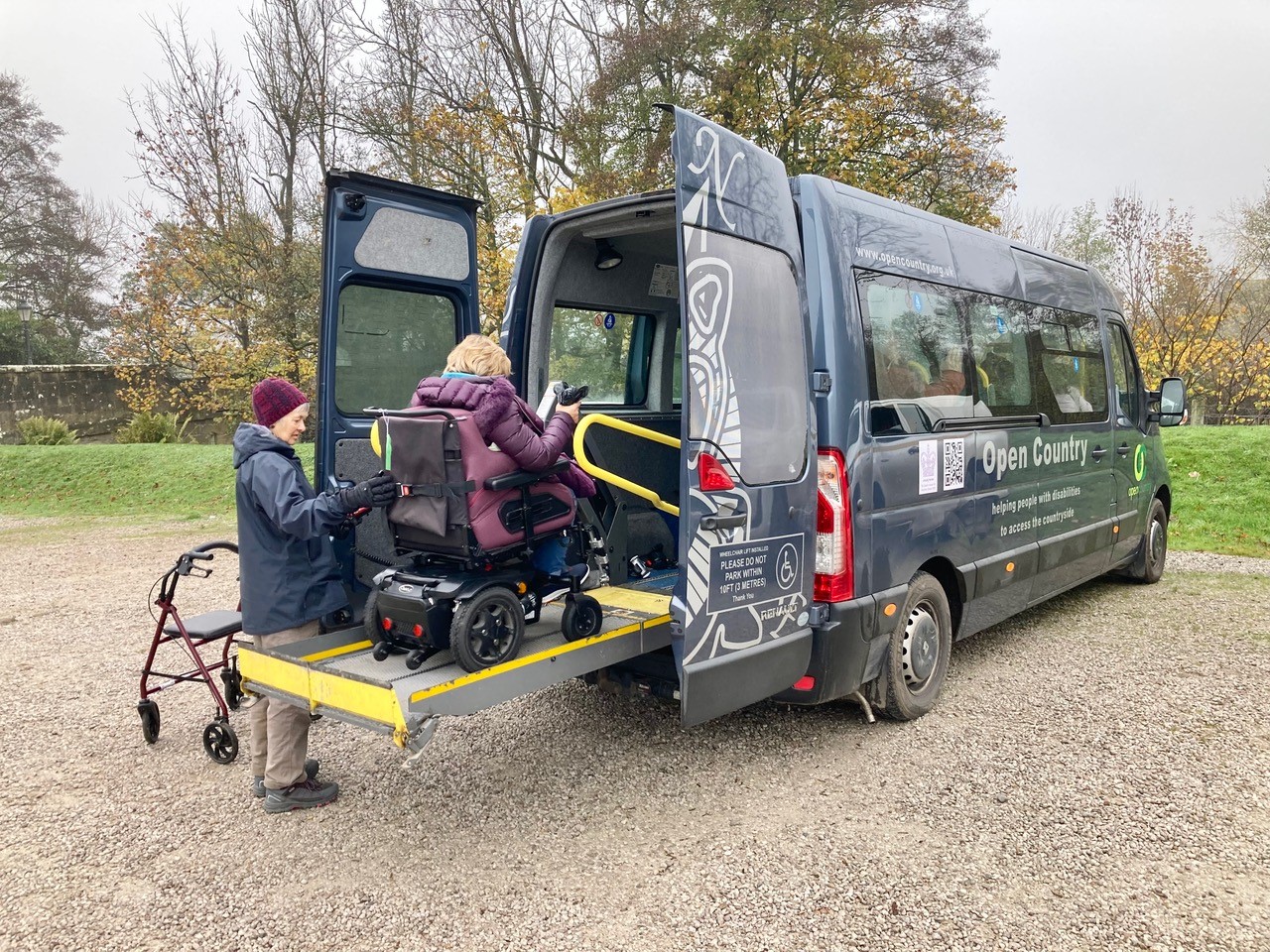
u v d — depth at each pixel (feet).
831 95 59.11
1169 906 9.62
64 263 134.62
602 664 11.69
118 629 24.08
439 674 10.32
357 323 15.43
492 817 12.25
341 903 10.16
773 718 15.61
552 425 11.43
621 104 57.47
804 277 13.07
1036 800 12.18
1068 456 19.66
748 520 11.65
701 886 10.30
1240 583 25.26
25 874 11.00
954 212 62.85
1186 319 56.59
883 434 13.74
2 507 52.70
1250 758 13.41
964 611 16.16
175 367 72.54
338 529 12.42
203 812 12.64
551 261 15.99
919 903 9.79
